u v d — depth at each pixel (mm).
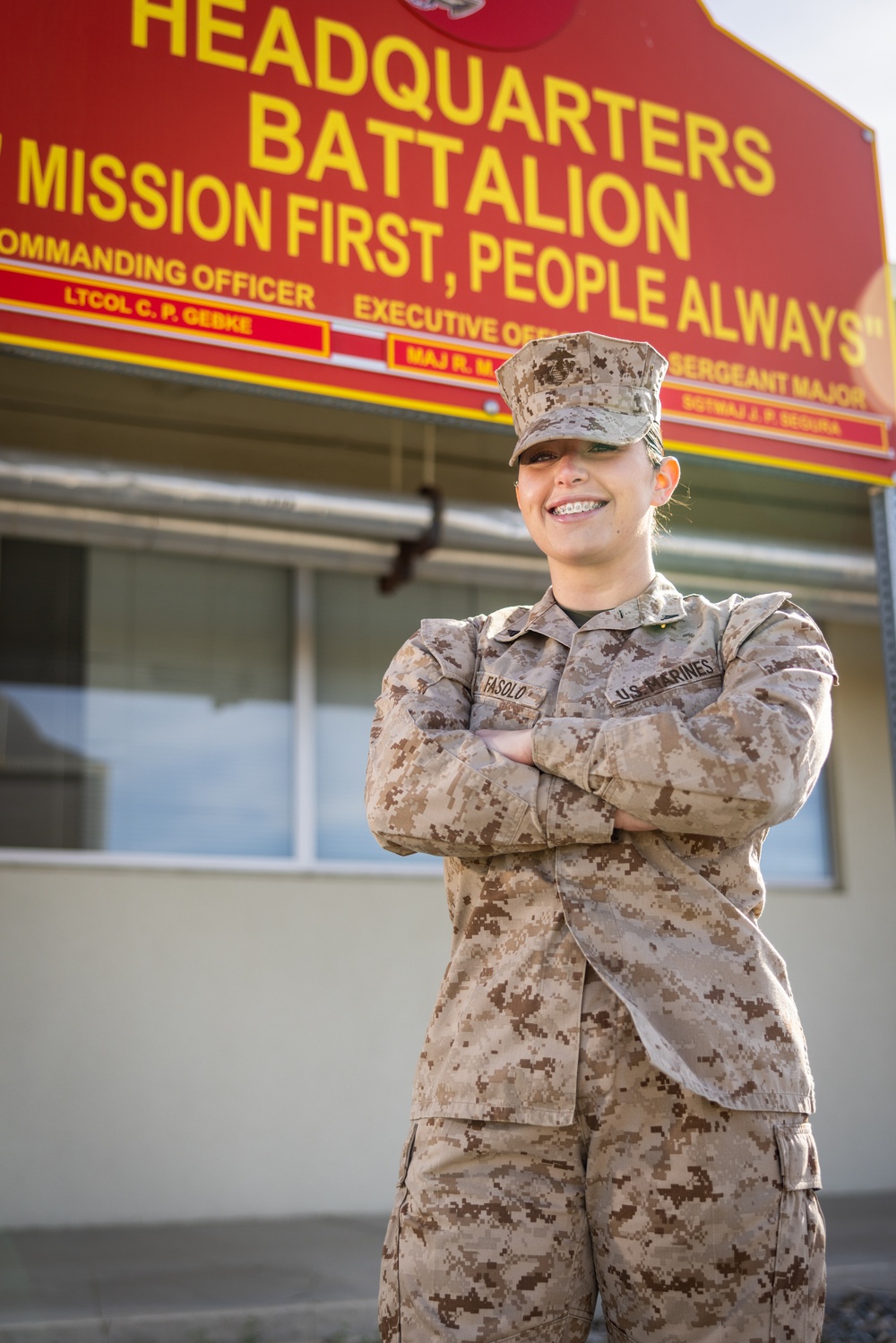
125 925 6074
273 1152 6156
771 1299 1578
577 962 1649
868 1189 7180
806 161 5387
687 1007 1618
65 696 6195
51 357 3926
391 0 4633
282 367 4238
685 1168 1581
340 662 6766
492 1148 1632
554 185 4812
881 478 5309
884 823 7641
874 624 7773
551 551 1859
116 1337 4199
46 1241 5441
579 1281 1624
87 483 5441
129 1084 5953
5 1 4027
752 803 1615
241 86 4316
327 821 6598
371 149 4500
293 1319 4422
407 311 4461
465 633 1962
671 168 5074
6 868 5922
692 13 5250
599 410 1821
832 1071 7238
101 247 4023
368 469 6961
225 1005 6191
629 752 1638
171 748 6340
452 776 1695
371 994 6488
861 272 5414
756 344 5125
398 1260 1661
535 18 4895
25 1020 5840
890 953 7500
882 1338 4621
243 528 6074
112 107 4109
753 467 5066
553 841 1669
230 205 4234
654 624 1844
